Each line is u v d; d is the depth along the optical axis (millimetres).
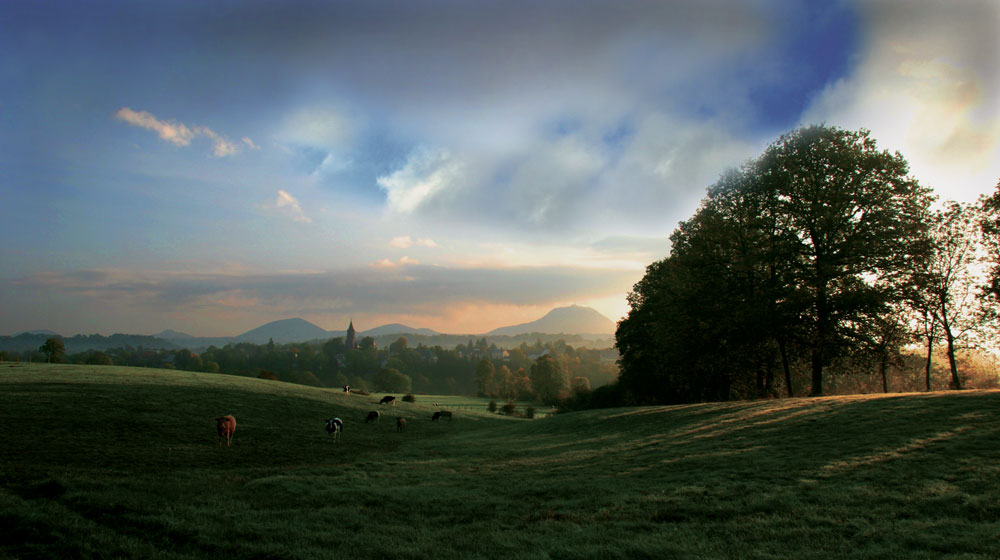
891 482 11727
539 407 122938
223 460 25484
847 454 14844
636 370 60250
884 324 33562
